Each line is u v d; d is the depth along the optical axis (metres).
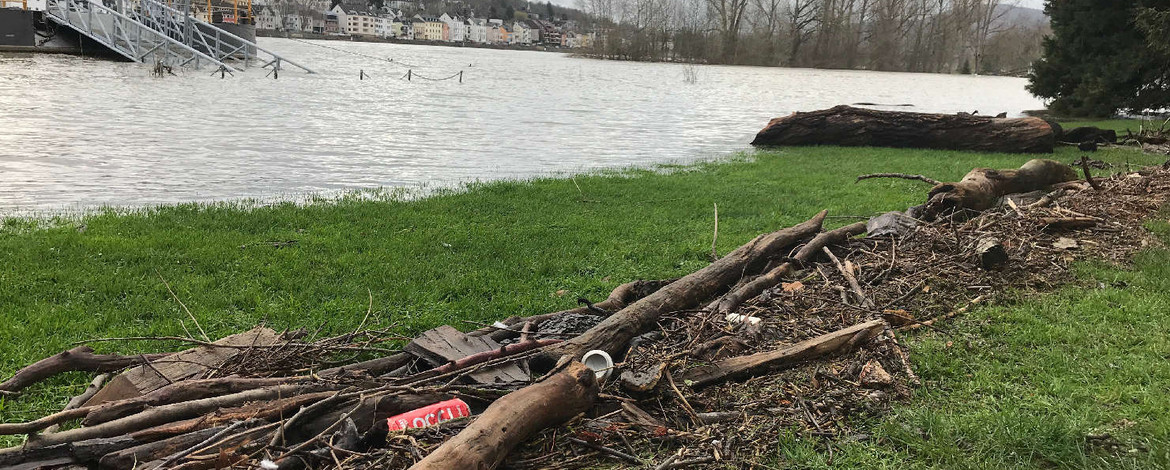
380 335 5.36
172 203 9.88
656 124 24.11
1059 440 3.98
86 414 3.73
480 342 4.93
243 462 3.42
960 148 18.25
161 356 4.56
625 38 102.06
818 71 89.06
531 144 17.81
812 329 5.51
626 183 12.43
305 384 4.14
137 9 45.53
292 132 17.77
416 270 7.10
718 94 42.00
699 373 4.76
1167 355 5.08
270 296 6.27
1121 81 24.59
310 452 3.53
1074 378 4.75
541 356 4.79
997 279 6.79
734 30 98.00
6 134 14.99
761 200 11.25
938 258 7.29
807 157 16.73
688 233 9.08
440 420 3.96
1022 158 16.62
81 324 5.43
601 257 7.88
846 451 3.96
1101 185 10.40
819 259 7.49
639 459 3.86
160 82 30.05
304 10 179.38
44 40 42.25
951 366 4.97
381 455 3.59
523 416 3.71
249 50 51.81
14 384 4.38
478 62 72.06
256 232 8.27
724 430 4.16
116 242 7.41
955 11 103.88
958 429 4.14
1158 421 4.11
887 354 5.11
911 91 53.00
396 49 106.25
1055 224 8.38
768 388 4.69
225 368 4.46
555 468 3.78
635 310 5.48
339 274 6.93
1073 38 26.69
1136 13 23.48
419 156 15.17
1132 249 7.71
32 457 3.38
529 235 8.67
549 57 108.00
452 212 9.72
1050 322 5.79
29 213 8.92
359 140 17.03
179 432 3.63
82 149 13.78
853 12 100.75
